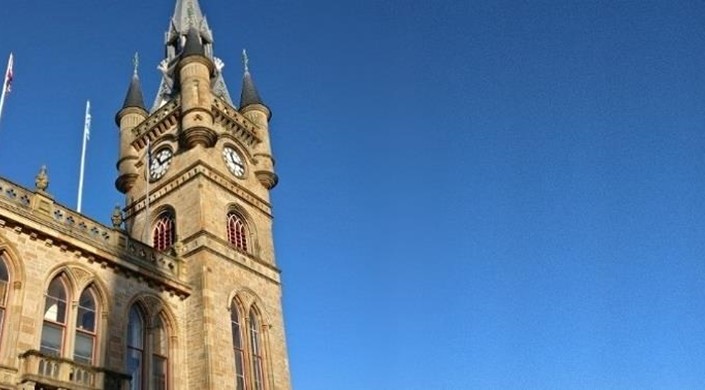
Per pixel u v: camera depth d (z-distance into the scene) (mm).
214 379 37406
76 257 34875
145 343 37062
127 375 32500
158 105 59844
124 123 55750
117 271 36875
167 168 49938
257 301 45031
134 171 52656
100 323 34719
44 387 28891
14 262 31719
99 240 36812
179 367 38250
